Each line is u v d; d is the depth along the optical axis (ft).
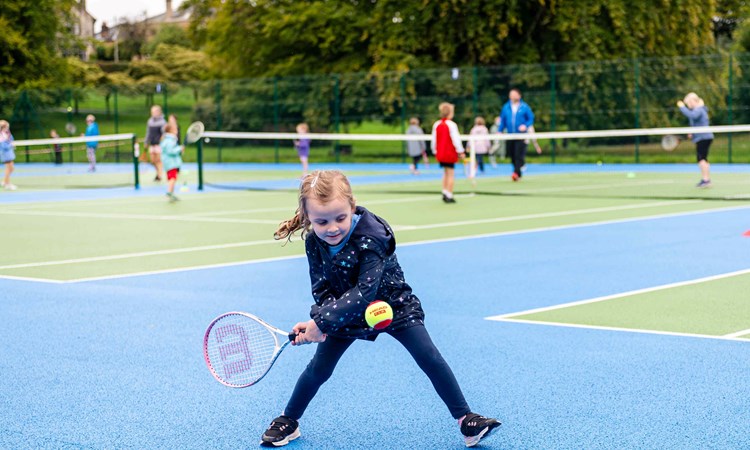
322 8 122.11
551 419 15.38
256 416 15.90
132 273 30.71
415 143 86.99
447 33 113.60
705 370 18.13
